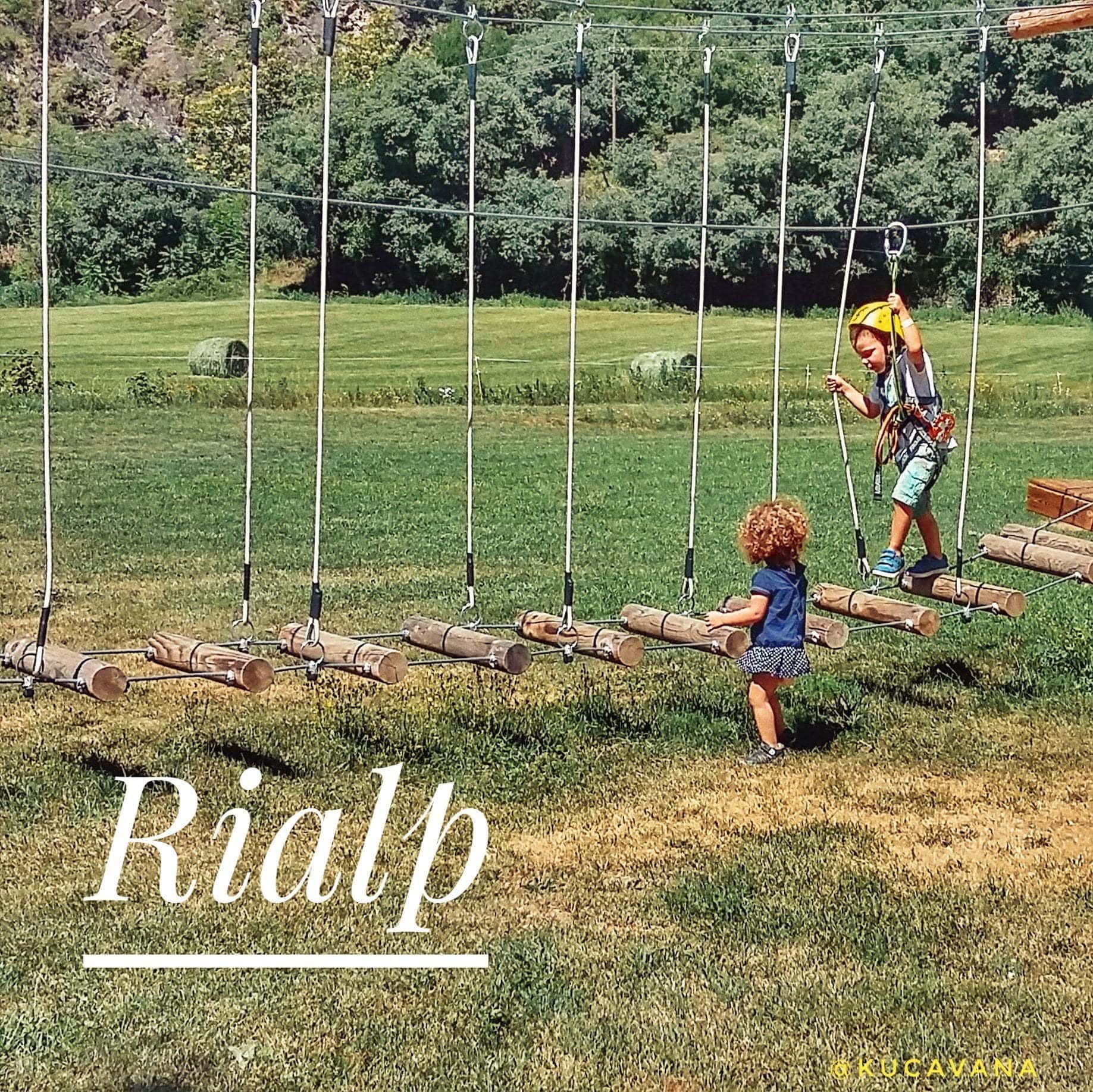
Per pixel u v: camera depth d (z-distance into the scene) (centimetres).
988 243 5303
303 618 1215
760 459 2638
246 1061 504
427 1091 486
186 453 2508
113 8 11081
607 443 2905
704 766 817
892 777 804
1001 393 3975
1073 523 1031
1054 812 755
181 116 10412
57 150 6781
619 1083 491
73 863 673
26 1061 502
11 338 4581
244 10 11381
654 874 669
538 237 5500
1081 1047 514
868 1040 519
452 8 8675
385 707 925
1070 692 960
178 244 5706
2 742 848
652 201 5406
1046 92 5600
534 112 5816
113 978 563
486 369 4319
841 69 5325
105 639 1132
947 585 884
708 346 4756
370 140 5588
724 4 5828
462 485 2156
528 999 548
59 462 2331
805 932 605
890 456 882
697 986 557
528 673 1017
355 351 4559
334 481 2183
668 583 1377
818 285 5384
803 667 813
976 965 577
